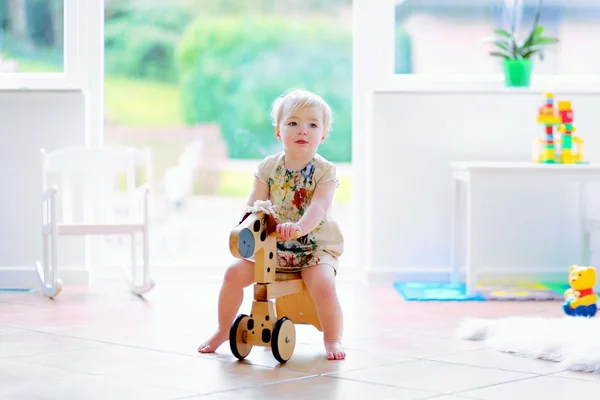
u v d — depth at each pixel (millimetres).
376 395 1638
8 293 3260
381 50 3711
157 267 3730
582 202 3664
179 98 8297
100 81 3662
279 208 2229
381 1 3697
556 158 3383
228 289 2102
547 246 3691
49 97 3564
